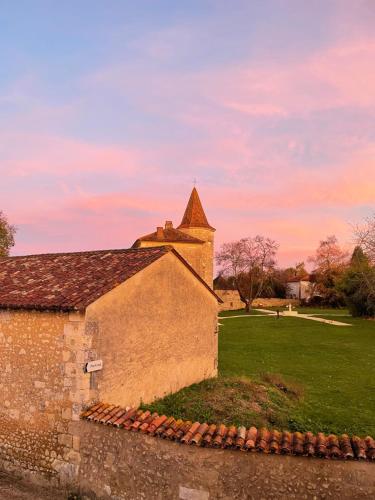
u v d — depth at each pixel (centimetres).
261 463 714
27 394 1003
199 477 746
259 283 6156
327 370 2002
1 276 1316
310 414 1334
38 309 994
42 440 965
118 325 1064
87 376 943
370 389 1659
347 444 694
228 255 5962
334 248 6412
